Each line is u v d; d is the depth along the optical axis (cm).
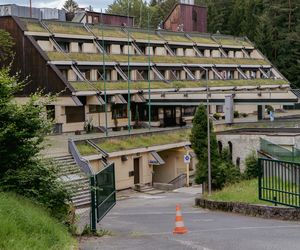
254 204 2308
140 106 6694
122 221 2406
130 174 4897
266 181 2327
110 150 4675
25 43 5725
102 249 1308
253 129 4806
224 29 12062
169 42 7475
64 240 1262
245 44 9175
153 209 3259
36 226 1227
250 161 3684
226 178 3672
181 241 1442
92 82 5931
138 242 1462
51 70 5594
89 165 4091
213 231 1684
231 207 2527
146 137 5288
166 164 5619
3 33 5450
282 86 8912
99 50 6356
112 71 6334
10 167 1661
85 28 6506
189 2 9856
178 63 7269
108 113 6216
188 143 5575
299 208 2088
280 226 1822
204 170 3719
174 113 7031
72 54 5953
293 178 2189
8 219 1152
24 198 1558
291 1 10931
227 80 7931
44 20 6106
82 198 3350
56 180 1719
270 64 9238
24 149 1669
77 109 5788
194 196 4381
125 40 6775
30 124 1691
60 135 5362
